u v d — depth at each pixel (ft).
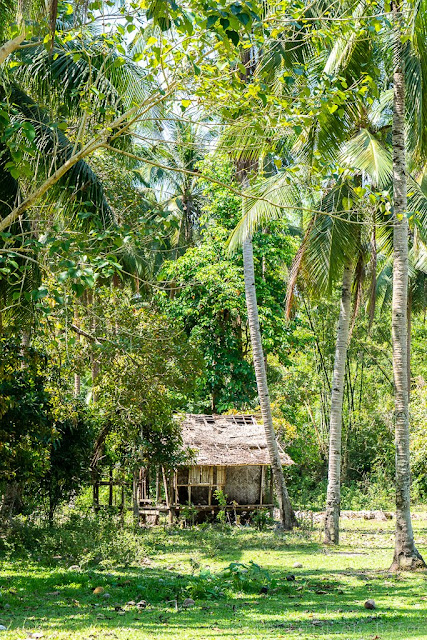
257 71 29.40
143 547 50.39
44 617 27.89
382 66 52.70
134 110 28.81
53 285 33.06
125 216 46.44
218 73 27.66
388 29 43.45
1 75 31.94
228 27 21.36
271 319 95.66
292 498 108.06
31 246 25.79
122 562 44.93
